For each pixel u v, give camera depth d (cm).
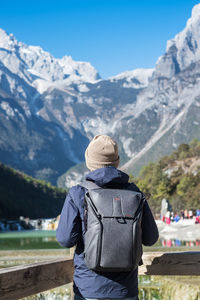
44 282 311
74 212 271
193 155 15862
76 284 265
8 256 1230
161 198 11631
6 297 260
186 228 3659
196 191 10338
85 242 255
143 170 16362
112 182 277
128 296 255
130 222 254
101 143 289
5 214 13675
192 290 508
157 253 380
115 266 246
